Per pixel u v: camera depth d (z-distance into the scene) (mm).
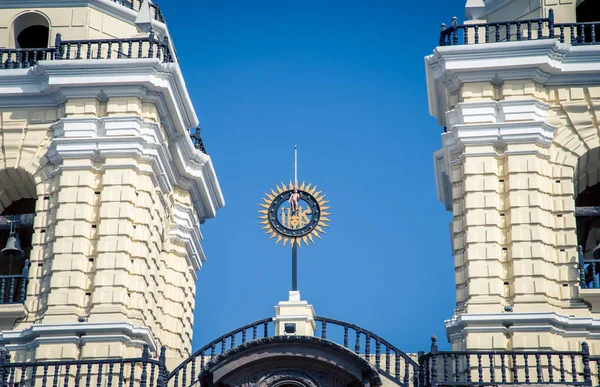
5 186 52781
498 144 50406
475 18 53469
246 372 46188
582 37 51781
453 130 50594
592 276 49625
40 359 48125
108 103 52031
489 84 51250
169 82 52469
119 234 50062
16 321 49625
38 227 50875
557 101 51219
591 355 47312
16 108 52656
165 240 55344
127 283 49688
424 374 45562
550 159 50406
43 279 50031
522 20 52062
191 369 48281
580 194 53062
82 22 54594
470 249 48938
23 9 54875
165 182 53469
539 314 47250
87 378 46500
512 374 46188
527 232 48906
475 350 46562
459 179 50438
